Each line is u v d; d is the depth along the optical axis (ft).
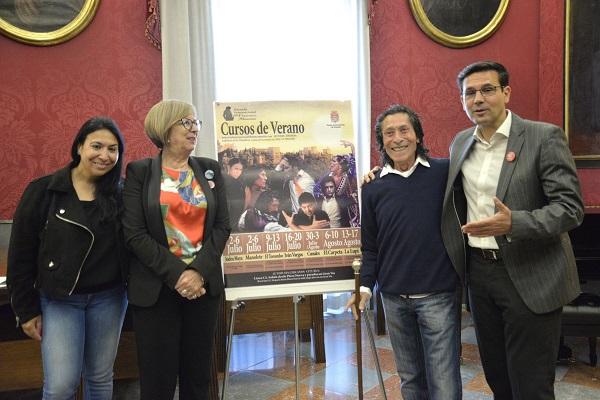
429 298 5.77
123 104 11.18
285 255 6.78
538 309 5.18
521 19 12.98
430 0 12.53
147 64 11.26
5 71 10.53
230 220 6.75
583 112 12.54
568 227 4.92
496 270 5.54
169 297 5.48
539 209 5.05
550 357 5.32
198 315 5.67
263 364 9.94
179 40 10.96
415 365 6.15
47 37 10.60
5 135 10.61
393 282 5.89
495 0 12.75
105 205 5.56
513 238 4.88
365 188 6.36
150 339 5.41
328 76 12.23
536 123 5.41
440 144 12.90
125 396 8.60
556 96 12.71
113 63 11.09
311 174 7.06
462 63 12.87
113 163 5.62
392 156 5.87
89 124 5.56
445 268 5.74
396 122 5.79
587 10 12.39
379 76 12.49
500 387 6.06
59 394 5.41
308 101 7.31
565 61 12.55
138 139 11.31
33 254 5.49
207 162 6.13
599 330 8.80
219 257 5.77
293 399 8.29
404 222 5.80
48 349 5.42
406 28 12.56
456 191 5.97
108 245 5.62
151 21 10.76
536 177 5.24
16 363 7.45
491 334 5.91
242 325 9.60
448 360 5.71
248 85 11.96
